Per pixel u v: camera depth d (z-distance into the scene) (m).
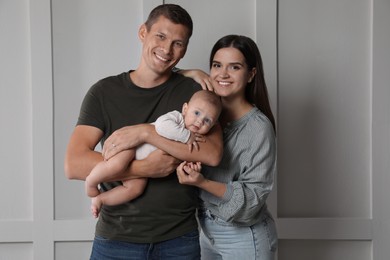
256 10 2.41
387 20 2.46
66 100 2.44
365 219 2.49
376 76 2.47
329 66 2.48
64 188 2.45
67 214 2.45
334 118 2.49
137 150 1.66
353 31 2.48
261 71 2.00
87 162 1.64
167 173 1.65
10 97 2.43
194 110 1.66
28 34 2.43
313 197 2.51
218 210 1.85
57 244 2.45
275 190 2.46
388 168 2.49
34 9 2.39
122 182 1.70
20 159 2.45
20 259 2.46
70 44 2.44
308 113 2.49
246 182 1.83
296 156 2.50
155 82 1.75
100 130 1.71
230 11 2.43
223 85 1.90
